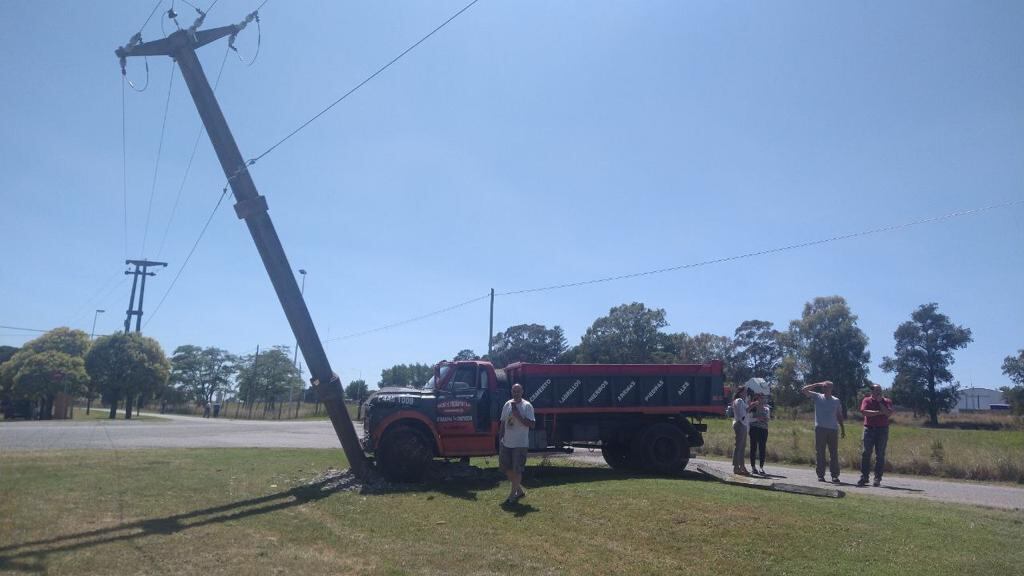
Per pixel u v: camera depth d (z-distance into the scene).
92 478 13.14
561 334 65.25
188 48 13.55
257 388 78.50
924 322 79.25
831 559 7.27
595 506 9.62
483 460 17.64
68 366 55.50
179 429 34.00
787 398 63.75
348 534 9.04
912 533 8.15
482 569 7.45
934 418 77.38
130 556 7.85
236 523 9.64
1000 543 7.88
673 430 15.17
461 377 14.36
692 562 7.37
